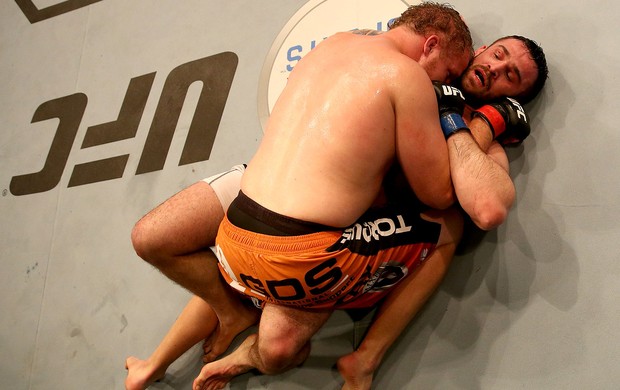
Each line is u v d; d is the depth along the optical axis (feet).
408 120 3.80
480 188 3.76
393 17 5.22
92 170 6.59
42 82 7.51
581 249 4.23
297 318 4.07
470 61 4.57
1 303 6.53
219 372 4.64
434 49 4.32
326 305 4.03
